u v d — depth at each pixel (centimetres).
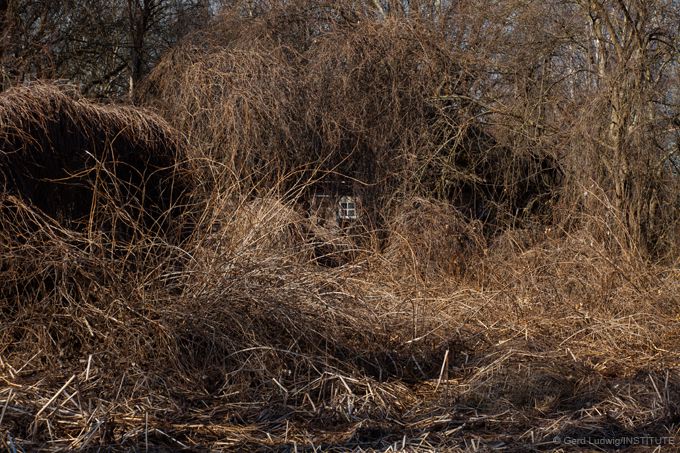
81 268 652
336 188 1362
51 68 1494
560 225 1158
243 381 608
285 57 1458
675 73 1366
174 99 1390
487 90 1568
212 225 762
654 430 569
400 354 711
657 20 1339
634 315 885
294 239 909
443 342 746
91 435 491
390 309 804
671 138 1379
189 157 821
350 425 560
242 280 690
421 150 1427
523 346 753
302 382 617
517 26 1544
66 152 695
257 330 655
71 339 646
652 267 1056
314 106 1385
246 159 1207
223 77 1368
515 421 580
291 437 531
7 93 690
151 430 516
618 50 1306
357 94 1422
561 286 988
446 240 1143
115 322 642
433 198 1284
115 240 698
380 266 1011
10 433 499
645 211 1274
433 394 641
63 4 1683
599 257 1020
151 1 1905
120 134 741
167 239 748
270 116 1330
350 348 680
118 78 1917
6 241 652
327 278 770
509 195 1436
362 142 1386
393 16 1564
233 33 1563
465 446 524
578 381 675
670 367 738
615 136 1255
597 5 1327
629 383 671
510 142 1462
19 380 589
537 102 1464
